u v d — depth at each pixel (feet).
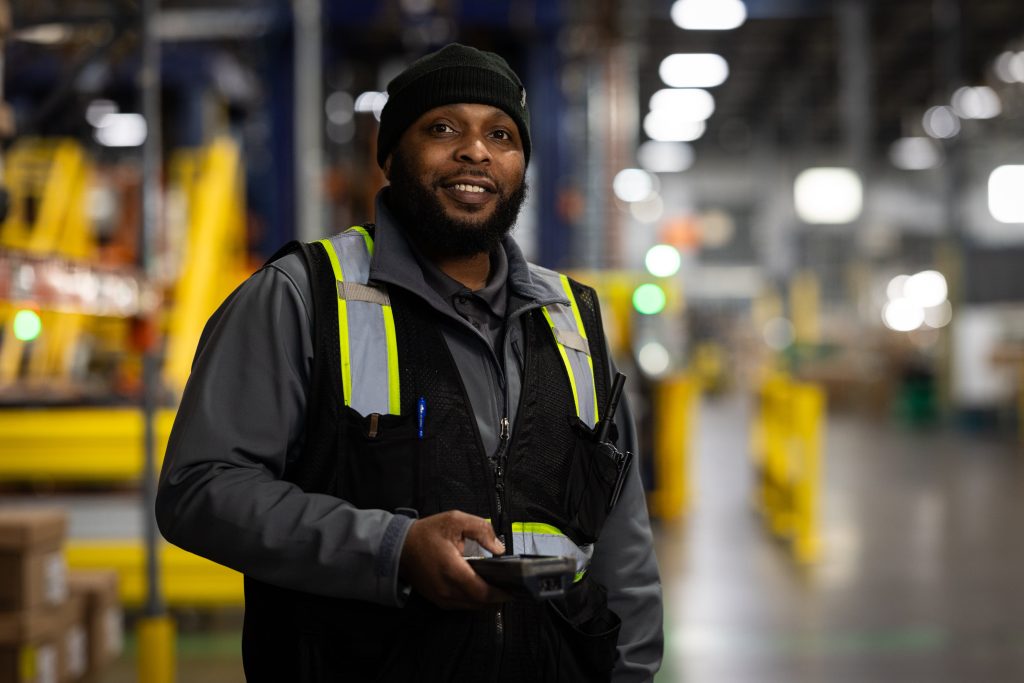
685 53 102.32
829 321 120.47
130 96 34.47
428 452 5.16
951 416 69.51
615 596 6.05
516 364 5.68
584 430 5.66
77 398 18.20
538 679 5.30
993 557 27.14
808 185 96.89
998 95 94.17
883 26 93.71
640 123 124.57
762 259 136.26
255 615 5.21
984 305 68.39
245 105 38.68
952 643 19.04
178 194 25.95
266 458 5.04
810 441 27.43
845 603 22.20
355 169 37.22
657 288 31.71
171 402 18.38
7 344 20.11
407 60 35.58
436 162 5.49
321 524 4.75
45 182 24.52
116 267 12.54
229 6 44.50
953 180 74.28
